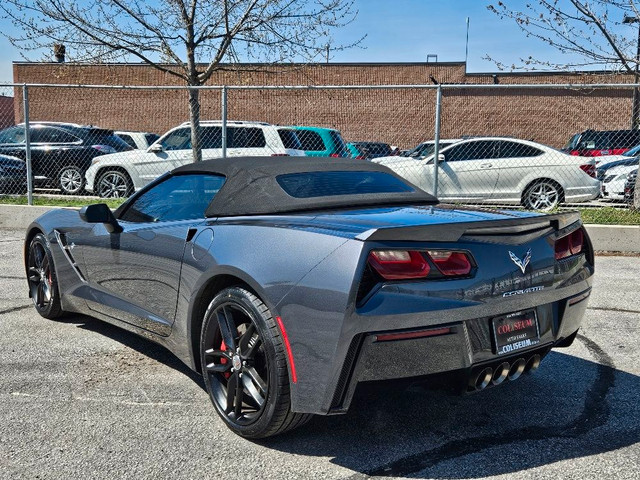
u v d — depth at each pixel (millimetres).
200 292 3221
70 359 4109
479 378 2877
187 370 3938
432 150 13062
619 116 24766
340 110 25328
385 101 25625
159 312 3684
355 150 16672
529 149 11742
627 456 2814
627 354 4273
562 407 3381
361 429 3100
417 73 30781
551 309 3104
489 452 2859
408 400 3465
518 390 3623
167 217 3777
